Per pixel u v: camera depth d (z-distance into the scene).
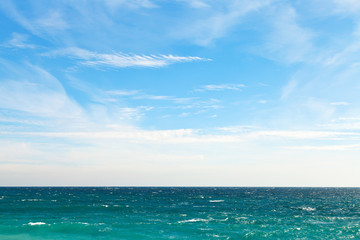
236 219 41.09
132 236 28.55
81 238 27.58
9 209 51.53
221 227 33.88
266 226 35.06
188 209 56.28
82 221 37.84
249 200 90.44
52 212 48.16
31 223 34.31
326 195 142.25
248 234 29.69
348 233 31.03
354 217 46.81
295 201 88.12
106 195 118.06
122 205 63.44
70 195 114.94
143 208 56.62
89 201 75.94
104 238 27.73
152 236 28.66
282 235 29.59
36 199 82.50
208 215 46.31
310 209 61.03
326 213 53.22
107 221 38.00
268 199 97.75
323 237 28.95
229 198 102.00
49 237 27.72
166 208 57.84
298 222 39.22
